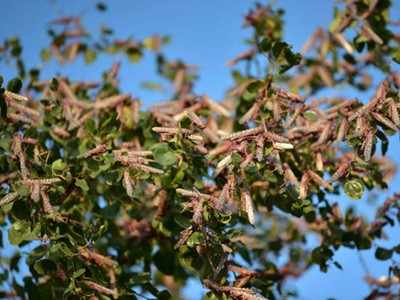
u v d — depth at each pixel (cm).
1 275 381
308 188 352
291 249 462
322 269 402
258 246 460
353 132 342
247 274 336
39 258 329
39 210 327
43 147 379
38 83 472
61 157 395
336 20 432
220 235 331
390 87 347
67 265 326
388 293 401
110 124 394
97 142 385
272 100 375
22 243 379
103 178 353
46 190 323
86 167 359
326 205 397
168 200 361
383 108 332
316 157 374
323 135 357
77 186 350
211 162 362
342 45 436
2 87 348
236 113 420
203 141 358
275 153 317
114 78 473
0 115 351
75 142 389
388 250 403
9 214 384
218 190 362
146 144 398
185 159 356
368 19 425
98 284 326
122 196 380
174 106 429
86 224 358
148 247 412
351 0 427
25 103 432
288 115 373
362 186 337
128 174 331
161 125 409
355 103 362
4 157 356
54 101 418
